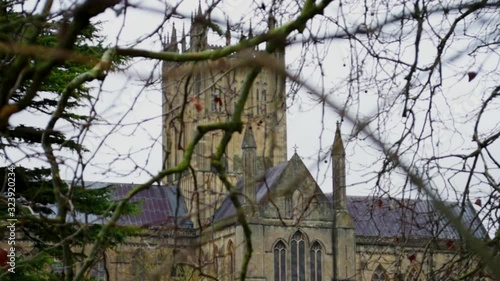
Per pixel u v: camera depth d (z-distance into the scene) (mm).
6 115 13078
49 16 14477
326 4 15320
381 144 12711
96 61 14664
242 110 16219
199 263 17000
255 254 119812
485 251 11125
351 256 123375
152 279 16438
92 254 15078
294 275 122438
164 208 130500
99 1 13047
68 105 33500
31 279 32719
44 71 13789
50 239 28828
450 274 19438
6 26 14266
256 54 12680
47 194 34375
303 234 123188
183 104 16000
